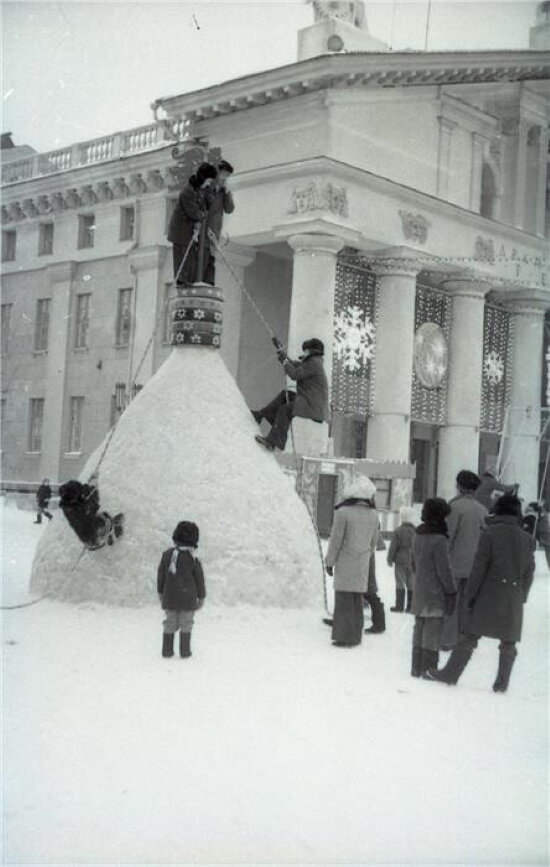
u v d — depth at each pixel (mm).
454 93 27391
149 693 6711
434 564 7867
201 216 11297
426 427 33625
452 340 28750
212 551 9812
